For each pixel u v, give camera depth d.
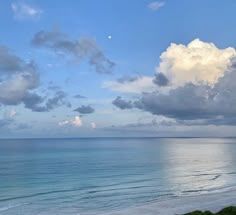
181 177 80.44
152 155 155.12
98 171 90.56
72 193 58.12
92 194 57.09
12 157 136.50
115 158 134.75
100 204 49.34
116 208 46.66
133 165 107.44
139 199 52.78
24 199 52.78
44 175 81.75
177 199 52.38
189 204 48.47
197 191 60.72
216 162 122.38
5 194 57.12
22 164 107.75
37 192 59.03
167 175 83.88
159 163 115.50
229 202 49.84
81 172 88.12
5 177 78.44
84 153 164.62
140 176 81.44
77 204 49.34
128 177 79.56
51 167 99.44
